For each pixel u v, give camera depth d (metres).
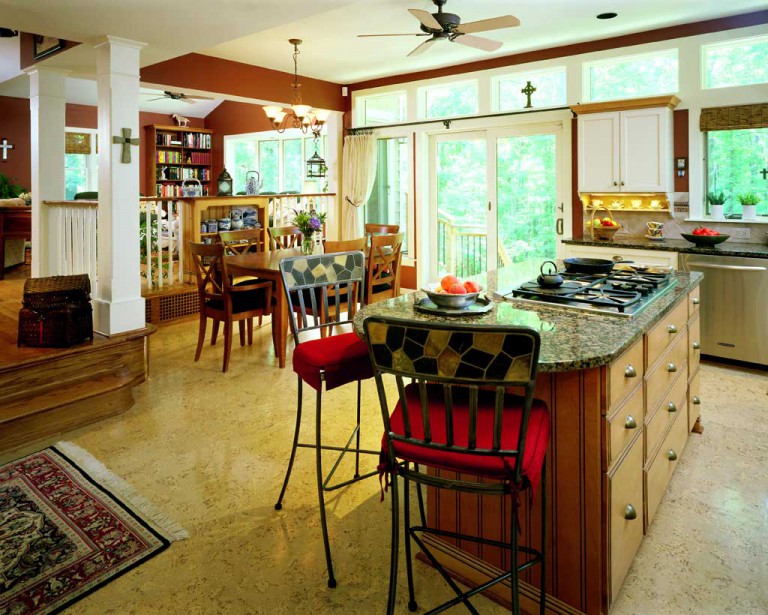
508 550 1.81
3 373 3.00
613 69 5.55
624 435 1.75
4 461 2.79
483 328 1.26
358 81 7.45
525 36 5.39
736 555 2.05
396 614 1.76
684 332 2.62
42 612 1.77
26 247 7.63
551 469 1.69
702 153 4.98
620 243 4.85
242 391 3.79
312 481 2.60
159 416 3.37
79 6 3.21
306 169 10.27
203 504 2.40
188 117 11.51
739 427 3.16
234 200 6.36
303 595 1.86
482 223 6.72
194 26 3.55
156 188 10.93
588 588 1.67
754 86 4.67
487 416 1.59
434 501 1.98
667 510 2.35
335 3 3.21
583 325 1.85
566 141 5.87
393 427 1.57
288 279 2.21
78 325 3.44
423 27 3.89
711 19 4.86
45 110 5.06
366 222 7.79
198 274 4.39
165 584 1.91
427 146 7.08
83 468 2.71
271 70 6.73
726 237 4.39
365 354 2.10
